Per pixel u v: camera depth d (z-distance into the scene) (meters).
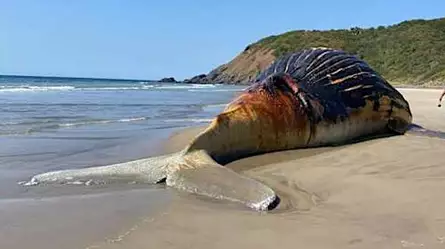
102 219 3.77
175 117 13.55
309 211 3.96
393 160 6.02
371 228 3.48
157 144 7.92
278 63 8.13
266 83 6.86
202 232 3.44
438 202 4.12
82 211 3.99
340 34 96.00
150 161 5.35
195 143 5.47
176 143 8.00
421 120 11.26
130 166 5.29
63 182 4.91
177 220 3.72
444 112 14.02
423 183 4.79
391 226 3.52
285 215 3.84
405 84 62.88
